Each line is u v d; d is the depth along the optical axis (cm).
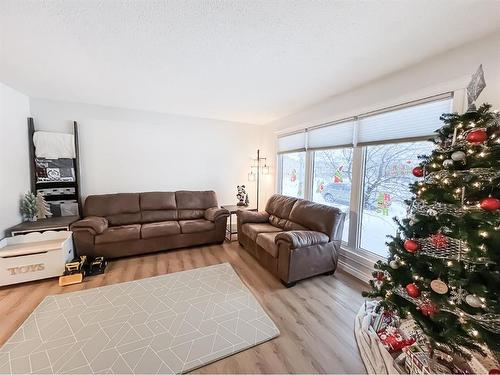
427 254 143
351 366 153
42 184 332
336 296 236
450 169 139
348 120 296
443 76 198
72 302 216
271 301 226
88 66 227
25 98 318
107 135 379
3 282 239
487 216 119
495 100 169
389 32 167
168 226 349
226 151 484
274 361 156
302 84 271
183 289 243
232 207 445
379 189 268
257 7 141
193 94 312
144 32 169
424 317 145
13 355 155
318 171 365
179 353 159
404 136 232
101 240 307
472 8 141
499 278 118
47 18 153
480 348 130
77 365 148
